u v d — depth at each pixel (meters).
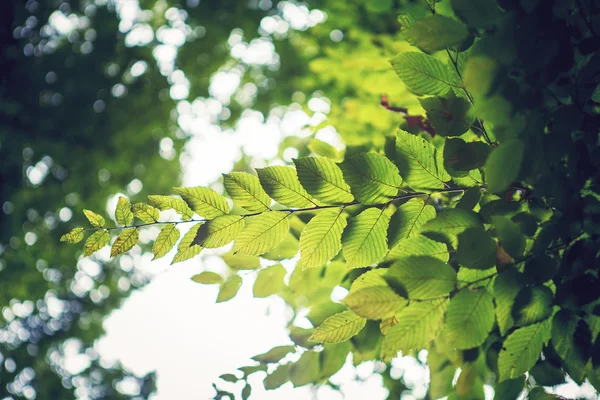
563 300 0.83
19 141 3.54
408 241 0.82
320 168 0.83
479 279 0.81
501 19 0.77
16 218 3.74
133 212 0.87
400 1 1.31
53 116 3.72
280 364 1.05
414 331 0.80
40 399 4.05
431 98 0.82
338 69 1.73
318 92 2.66
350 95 1.94
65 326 4.55
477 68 0.78
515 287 0.81
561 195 0.82
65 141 3.73
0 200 3.67
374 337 1.04
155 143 4.23
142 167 4.28
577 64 0.85
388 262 0.84
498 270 0.81
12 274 3.75
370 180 0.83
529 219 0.83
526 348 0.84
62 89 3.80
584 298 0.83
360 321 0.86
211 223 0.85
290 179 0.84
